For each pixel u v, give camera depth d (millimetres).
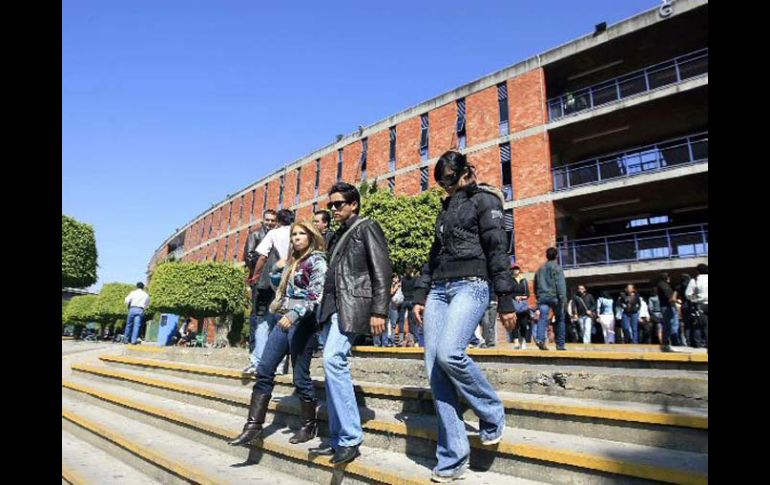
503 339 17141
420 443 3148
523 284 10969
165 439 4508
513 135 20969
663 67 18391
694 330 10195
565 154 21797
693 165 15891
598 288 19203
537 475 2607
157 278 14734
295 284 3691
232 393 4859
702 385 2967
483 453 2848
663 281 11484
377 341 11469
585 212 20531
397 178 25781
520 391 3756
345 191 3543
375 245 3291
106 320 25047
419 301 3193
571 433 2959
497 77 22375
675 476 2137
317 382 4508
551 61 20484
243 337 14750
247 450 3795
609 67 20422
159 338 19062
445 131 24125
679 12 17016
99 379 7547
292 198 34250
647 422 2672
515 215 20078
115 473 4148
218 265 14750
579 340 14766
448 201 3094
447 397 2742
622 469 2289
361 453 3264
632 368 3871
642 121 18609
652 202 18984
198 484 3395
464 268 2838
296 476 3359
